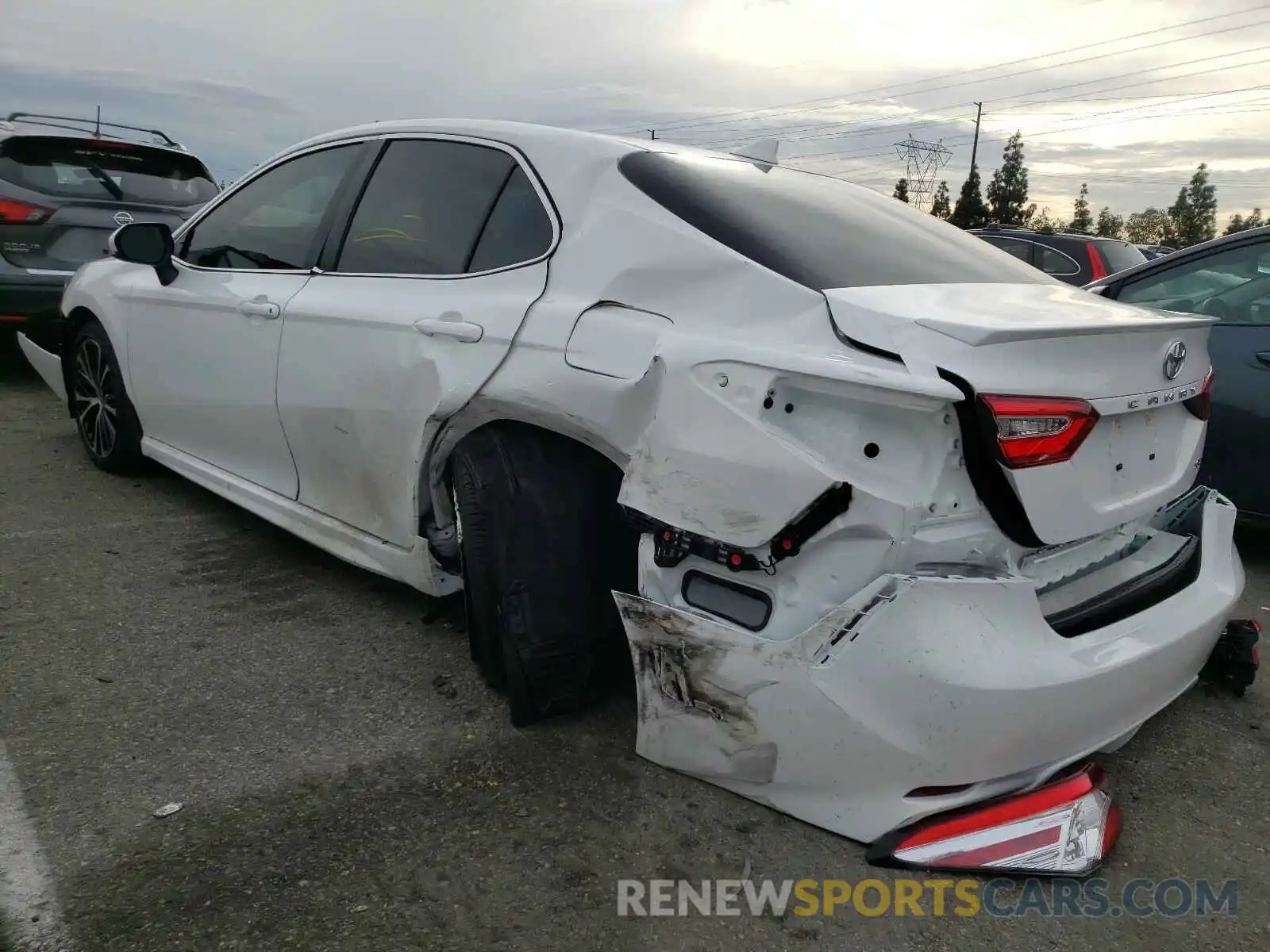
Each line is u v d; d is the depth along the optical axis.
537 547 2.65
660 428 2.26
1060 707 2.09
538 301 2.69
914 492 2.04
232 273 3.86
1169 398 2.46
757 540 2.12
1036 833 2.14
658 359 2.29
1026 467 2.06
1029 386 2.06
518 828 2.31
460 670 3.10
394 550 3.16
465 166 3.15
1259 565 4.55
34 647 3.10
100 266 4.80
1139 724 2.38
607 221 2.67
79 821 2.26
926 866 2.12
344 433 3.23
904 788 2.10
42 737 2.60
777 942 2.00
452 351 2.82
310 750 2.61
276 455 3.64
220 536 4.20
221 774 2.48
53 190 6.46
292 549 4.08
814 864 2.21
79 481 4.85
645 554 2.37
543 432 2.73
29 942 1.89
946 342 2.06
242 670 3.03
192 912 1.99
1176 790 2.65
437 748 2.64
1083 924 2.11
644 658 2.38
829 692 2.08
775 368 2.10
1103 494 2.30
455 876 2.14
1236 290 4.39
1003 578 2.11
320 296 3.34
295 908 2.02
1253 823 2.51
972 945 2.03
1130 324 2.29
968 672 1.99
